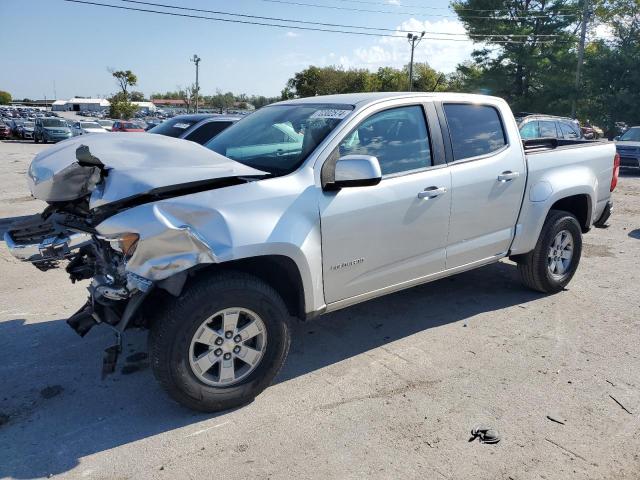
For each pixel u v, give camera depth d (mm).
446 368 3926
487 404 3447
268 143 4023
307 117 4070
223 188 3230
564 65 38219
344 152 3719
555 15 39562
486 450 2994
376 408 3406
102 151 3559
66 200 3805
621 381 3746
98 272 3689
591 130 33812
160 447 3020
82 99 124562
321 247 3547
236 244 3084
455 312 4988
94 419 3279
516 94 41500
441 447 3020
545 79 38781
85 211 3914
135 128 35406
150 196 3184
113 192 3092
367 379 3771
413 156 4098
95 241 3596
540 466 2863
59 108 126312
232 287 3160
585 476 2791
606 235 8398
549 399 3510
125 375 3801
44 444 3037
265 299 3303
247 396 3375
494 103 4809
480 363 3998
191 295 3066
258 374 3398
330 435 3127
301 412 3361
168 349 3051
